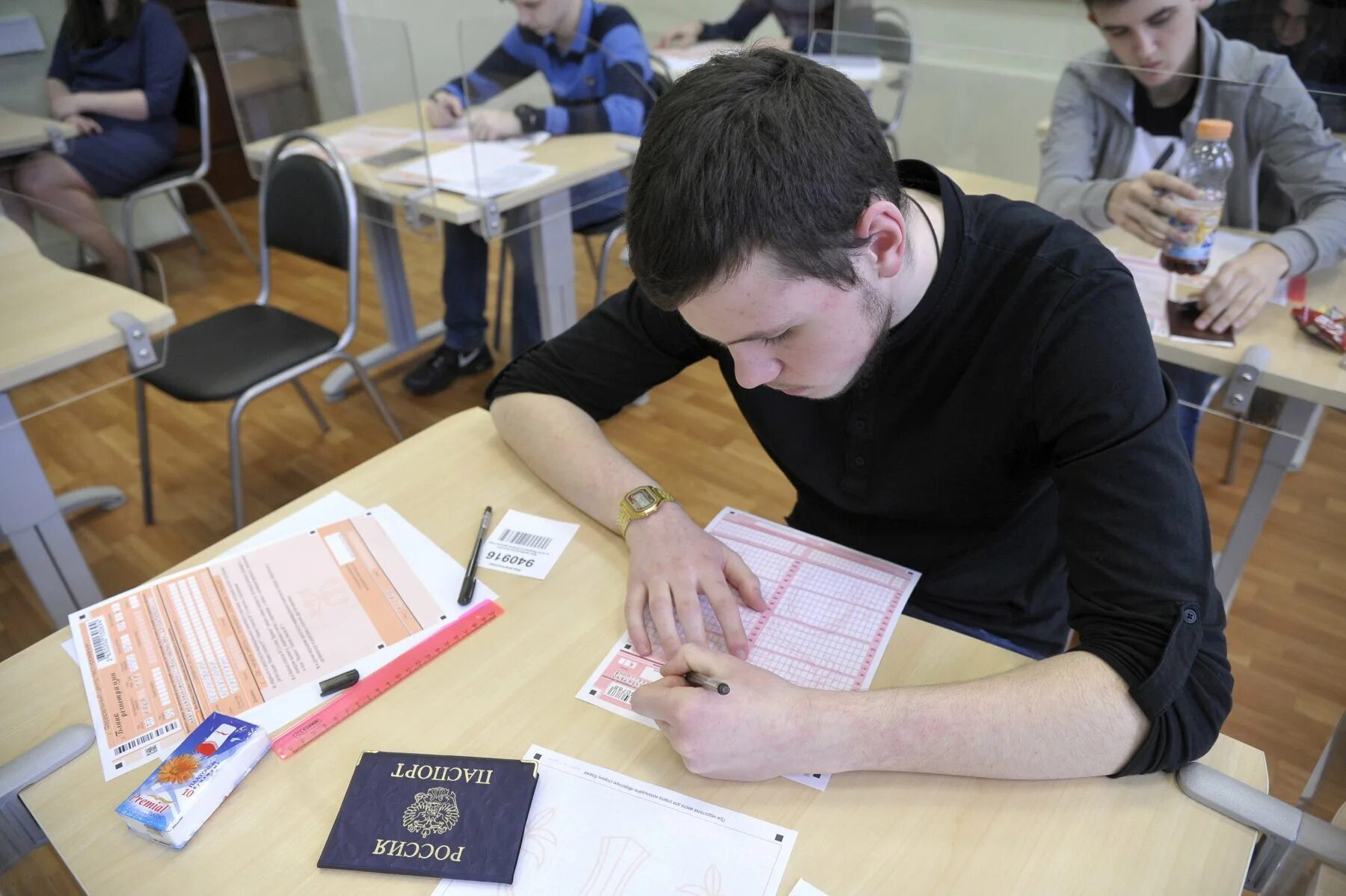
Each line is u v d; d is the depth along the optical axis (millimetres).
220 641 812
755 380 685
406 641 807
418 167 2004
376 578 881
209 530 2117
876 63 1828
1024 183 1781
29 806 667
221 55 2275
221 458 2375
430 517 967
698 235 579
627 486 935
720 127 582
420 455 1072
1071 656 694
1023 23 2863
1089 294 752
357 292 1966
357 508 982
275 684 765
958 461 877
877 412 890
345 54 2008
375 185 1987
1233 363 1265
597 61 2184
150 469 2123
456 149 2188
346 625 825
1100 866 612
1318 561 1881
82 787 683
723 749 656
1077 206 1609
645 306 1029
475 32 2121
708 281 597
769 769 663
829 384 708
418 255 2828
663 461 2279
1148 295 1442
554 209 2121
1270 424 1327
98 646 810
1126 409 716
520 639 808
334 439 2441
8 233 1675
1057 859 616
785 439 978
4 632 1839
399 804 657
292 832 646
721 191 572
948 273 796
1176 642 653
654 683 712
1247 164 1517
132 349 1453
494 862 615
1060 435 764
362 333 2951
